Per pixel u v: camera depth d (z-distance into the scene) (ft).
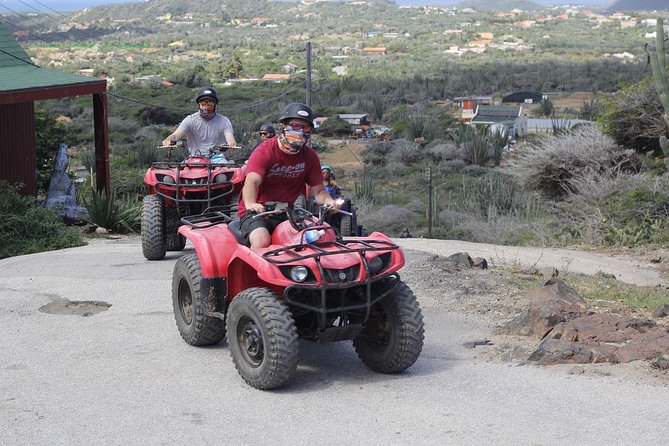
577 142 82.69
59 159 64.34
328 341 20.56
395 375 21.29
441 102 455.63
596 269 41.06
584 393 19.26
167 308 28.30
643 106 79.51
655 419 17.48
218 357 22.93
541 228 66.85
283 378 19.52
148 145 182.39
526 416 17.87
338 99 433.07
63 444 16.71
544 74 595.47
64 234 50.96
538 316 25.07
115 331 25.57
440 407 18.63
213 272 22.38
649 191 63.46
